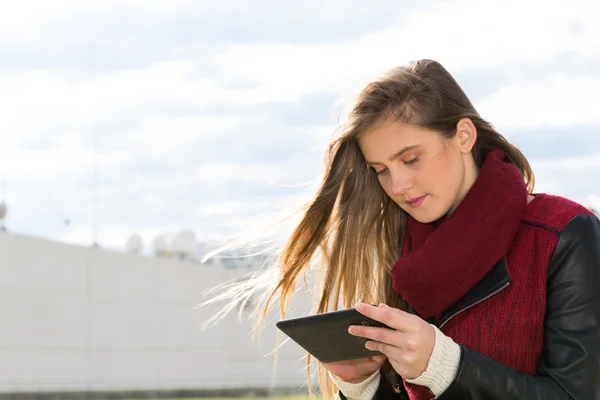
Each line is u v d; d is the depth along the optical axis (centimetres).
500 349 214
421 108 214
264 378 2670
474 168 228
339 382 246
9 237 2606
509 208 213
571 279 204
